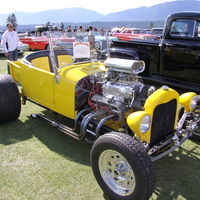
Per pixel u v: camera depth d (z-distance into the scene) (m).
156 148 2.40
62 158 2.90
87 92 3.18
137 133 2.22
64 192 2.32
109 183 2.22
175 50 5.27
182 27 5.15
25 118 4.07
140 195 1.92
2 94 3.49
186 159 2.98
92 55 3.67
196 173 2.70
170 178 2.59
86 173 2.62
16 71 4.08
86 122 2.74
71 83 3.00
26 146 3.16
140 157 1.91
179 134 2.75
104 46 3.96
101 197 2.27
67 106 3.13
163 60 5.58
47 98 3.43
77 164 2.79
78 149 3.12
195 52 4.93
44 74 3.32
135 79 2.85
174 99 2.70
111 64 2.83
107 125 3.17
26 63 3.73
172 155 3.07
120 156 2.06
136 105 2.60
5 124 3.82
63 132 3.29
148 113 2.27
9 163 2.76
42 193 2.29
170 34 5.38
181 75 5.35
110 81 2.95
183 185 2.48
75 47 3.39
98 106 2.97
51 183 2.44
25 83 3.81
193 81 5.18
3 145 3.16
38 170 2.65
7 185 2.39
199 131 3.34
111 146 2.06
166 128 2.71
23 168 2.68
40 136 3.46
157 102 2.44
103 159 2.23
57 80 3.13
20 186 2.38
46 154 2.98
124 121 2.90
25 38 12.89
